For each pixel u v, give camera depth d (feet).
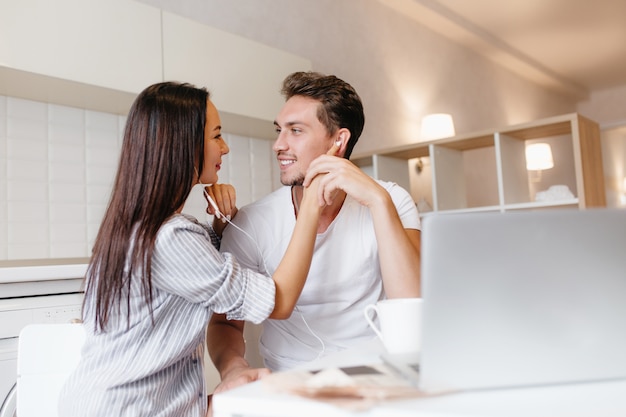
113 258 3.13
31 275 5.56
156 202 3.18
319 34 11.35
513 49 17.62
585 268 1.91
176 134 3.30
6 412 4.33
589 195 9.49
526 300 1.88
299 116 4.61
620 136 23.61
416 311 2.54
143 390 3.09
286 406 1.76
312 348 4.47
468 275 1.86
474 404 1.72
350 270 4.47
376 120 12.67
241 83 8.30
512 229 1.87
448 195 11.17
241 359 3.82
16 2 6.12
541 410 1.66
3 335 5.27
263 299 3.18
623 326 1.93
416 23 14.39
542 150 15.85
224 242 4.62
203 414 3.39
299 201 4.66
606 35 16.89
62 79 6.48
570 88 21.50
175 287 3.15
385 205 3.71
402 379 1.99
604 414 1.62
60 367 3.39
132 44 7.07
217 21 9.36
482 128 16.83
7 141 7.19
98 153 8.04
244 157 9.86
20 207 7.25
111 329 3.14
